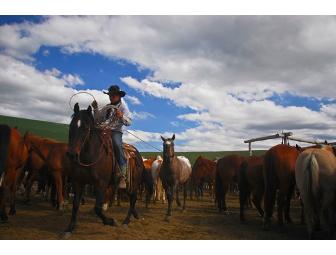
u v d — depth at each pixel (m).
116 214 9.62
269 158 7.55
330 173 5.78
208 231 7.30
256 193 9.06
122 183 7.15
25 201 11.52
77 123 5.99
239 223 8.81
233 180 11.47
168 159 9.31
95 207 6.41
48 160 10.11
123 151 7.14
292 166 7.17
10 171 7.62
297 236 6.80
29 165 10.85
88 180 6.29
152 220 8.81
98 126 6.68
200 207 13.49
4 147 6.50
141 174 8.24
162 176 9.49
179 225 8.09
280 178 7.30
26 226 7.09
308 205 5.82
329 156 6.02
